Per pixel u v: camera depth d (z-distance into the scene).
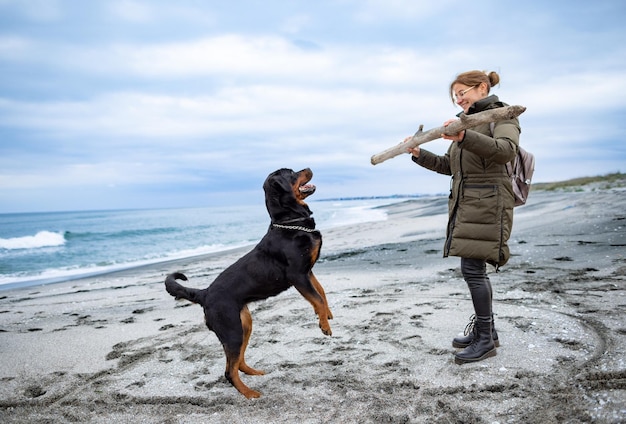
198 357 4.05
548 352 3.37
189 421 2.95
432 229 12.47
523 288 5.13
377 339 4.02
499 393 2.87
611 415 2.41
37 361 4.20
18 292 8.18
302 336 4.30
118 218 53.84
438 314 4.54
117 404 3.26
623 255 6.14
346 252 9.77
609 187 21.73
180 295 3.50
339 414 2.83
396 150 3.58
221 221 37.31
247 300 3.52
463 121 2.88
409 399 2.91
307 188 3.81
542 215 11.31
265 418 2.89
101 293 7.54
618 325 3.72
